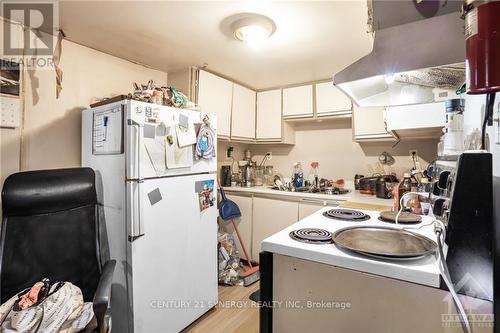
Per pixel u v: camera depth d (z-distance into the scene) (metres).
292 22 1.62
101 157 1.66
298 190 2.86
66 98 1.86
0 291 1.22
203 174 1.93
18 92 1.62
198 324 1.89
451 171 0.97
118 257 1.54
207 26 1.68
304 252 0.90
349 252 0.87
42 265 1.34
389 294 0.81
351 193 2.67
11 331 1.01
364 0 1.38
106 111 1.63
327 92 2.75
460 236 0.70
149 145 1.56
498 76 0.56
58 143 1.82
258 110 3.19
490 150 0.87
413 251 0.84
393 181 2.43
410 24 0.90
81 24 1.66
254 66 2.40
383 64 0.93
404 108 1.74
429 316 0.75
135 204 1.48
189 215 1.81
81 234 1.47
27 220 1.33
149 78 2.41
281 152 3.40
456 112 1.17
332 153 3.06
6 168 1.58
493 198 0.69
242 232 2.94
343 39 1.84
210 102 2.54
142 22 1.63
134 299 1.48
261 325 0.99
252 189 2.95
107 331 1.14
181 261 1.76
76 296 1.21
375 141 2.70
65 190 1.45
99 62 2.06
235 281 2.50
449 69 0.88
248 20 1.59
